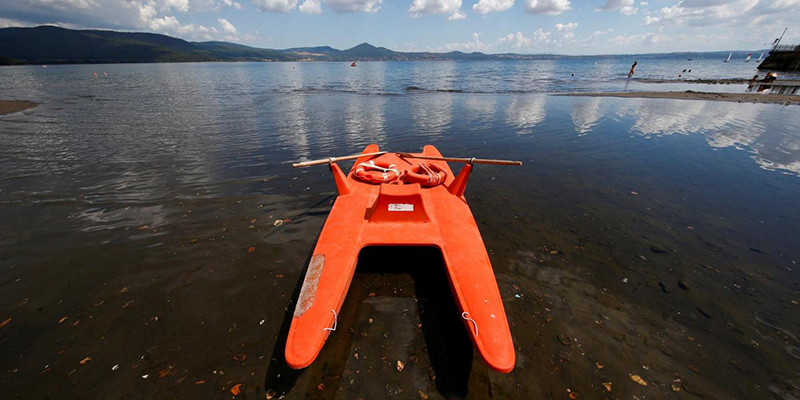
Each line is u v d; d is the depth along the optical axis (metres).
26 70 77.31
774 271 4.26
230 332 3.32
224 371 2.92
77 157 8.79
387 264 4.38
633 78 41.16
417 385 2.81
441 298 3.79
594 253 4.67
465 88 28.78
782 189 6.75
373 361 3.02
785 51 49.34
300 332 2.81
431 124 13.27
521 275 4.20
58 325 3.42
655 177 7.48
